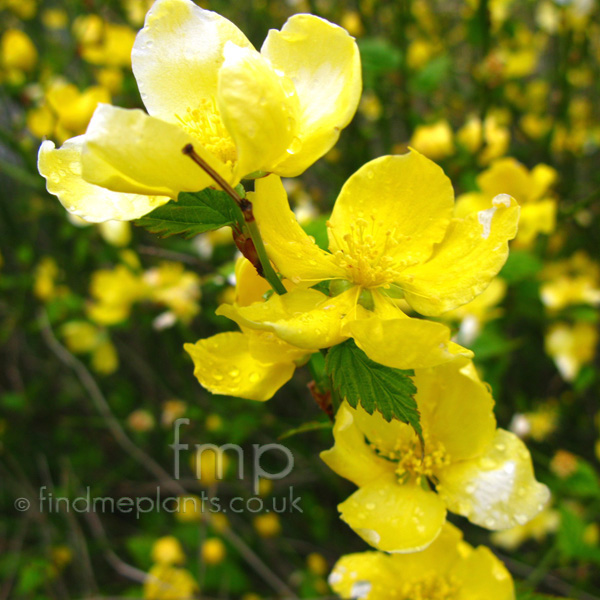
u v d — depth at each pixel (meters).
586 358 0.30
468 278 0.11
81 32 0.36
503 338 0.25
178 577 0.26
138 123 0.09
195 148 0.09
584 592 0.27
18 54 0.34
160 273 0.30
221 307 0.10
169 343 0.32
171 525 0.35
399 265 0.12
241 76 0.09
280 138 0.10
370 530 0.12
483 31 0.32
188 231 0.11
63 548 0.32
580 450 0.35
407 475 0.13
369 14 0.35
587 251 0.37
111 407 0.37
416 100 0.44
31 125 0.26
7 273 0.44
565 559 0.26
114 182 0.09
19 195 0.43
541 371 0.37
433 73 0.30
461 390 0.12
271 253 0.11
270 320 0.10
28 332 0.40
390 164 0.12
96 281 0.31
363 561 0.15
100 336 0.35
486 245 0.11
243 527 0.33
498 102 0.37
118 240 0.30
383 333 0.10
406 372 0.11
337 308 0.11
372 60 0.26
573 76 0.41
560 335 0.30
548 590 0.30
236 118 0.09
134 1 0.38
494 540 0.30
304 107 0.11
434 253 0.12
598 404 0.36
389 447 0.13
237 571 0.31
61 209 0.32
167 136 0.09
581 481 0.25
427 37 0.41
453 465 0.13
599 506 0.26
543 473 0.26
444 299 0.11
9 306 0.39
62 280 0.39
